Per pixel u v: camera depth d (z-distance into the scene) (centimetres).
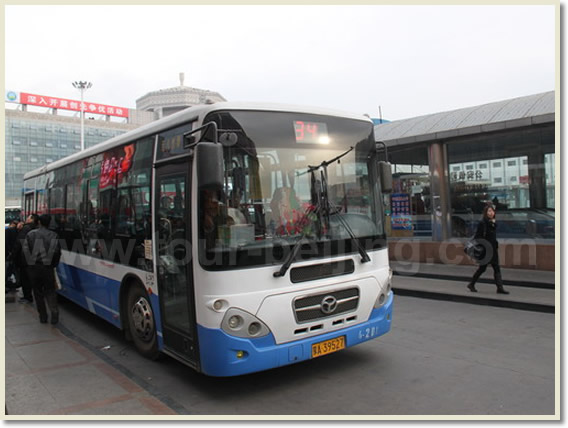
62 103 6669
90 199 737
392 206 1275
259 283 427
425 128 1159
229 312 414
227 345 412
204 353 425
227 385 486
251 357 418
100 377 514
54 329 746
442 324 711
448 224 1155
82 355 598
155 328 542
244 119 450
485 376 491
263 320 425
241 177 438
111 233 649
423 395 446
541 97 1019
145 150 560
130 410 426
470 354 565
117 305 630
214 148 400
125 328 616
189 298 448
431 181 1159
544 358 544
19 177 6569
